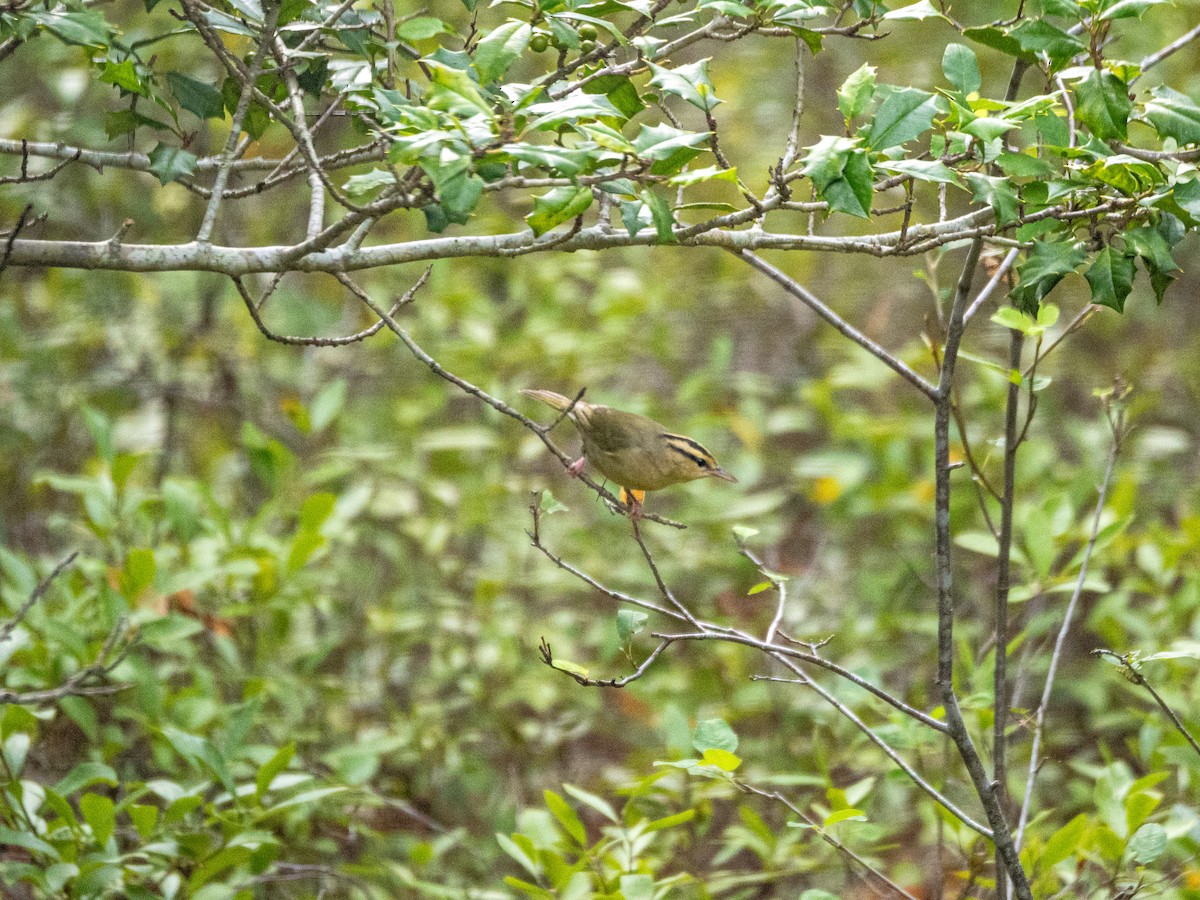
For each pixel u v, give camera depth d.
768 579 7.34
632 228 6.11
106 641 9.30
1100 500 8.78
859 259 19.38
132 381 15.96
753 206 6.36
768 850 9.52
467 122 5.75
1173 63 18.58
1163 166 6.55
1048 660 12.92
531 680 12.77
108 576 10.48
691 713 12.70
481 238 7.22
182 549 10.72
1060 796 12.09
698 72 6.52
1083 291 18.17
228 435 16.06
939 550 7.11
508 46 6.27
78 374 16.28
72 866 7.58
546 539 14.45
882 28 19.70
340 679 13.15
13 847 9.61
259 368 16.83
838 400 18.78
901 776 8.84
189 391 16.58
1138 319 19.47
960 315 7.02
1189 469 16.70
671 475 11.23
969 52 7.09
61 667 9.48
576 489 16.47
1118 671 7.78
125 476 10.79
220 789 10.59
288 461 11.81
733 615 13.64
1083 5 6.44
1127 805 7.96
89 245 7.02
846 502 14.56
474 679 12.72
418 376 17.19
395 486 15.06
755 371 18.91
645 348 16.31
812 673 13.09
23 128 15.55
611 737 15.04
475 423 17.31
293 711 10.96
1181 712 10.12
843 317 18.89
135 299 17.06
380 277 17.92
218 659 11.71
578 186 5.68
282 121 6.68
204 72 16.22
